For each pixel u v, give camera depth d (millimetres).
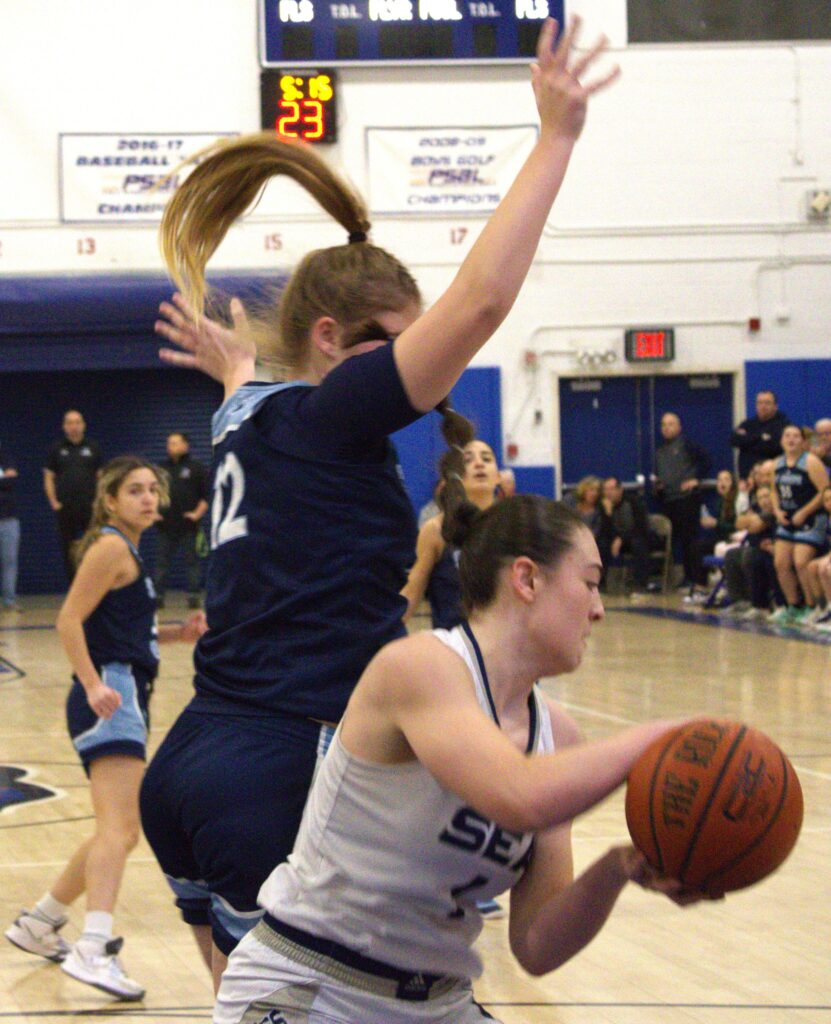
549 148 1989
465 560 1989
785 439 13805
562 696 9766
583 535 1935
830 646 12266
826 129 17422
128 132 16859
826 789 6684
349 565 2213
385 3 16656
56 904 4367
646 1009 3861
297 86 16594
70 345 17609
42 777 7488
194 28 16828
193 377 18812
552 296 17469
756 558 14648
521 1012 3846
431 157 17078
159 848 2393
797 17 17281
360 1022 1998
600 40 1999
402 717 1839
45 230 16859
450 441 2195
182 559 19219
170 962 4387
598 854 5480
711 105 17312
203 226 2539
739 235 17453
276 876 2088
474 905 2064
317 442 2191
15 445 18891
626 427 17766
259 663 2248
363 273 2322
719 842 1739
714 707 9141
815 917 4809
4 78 16719
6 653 13203
